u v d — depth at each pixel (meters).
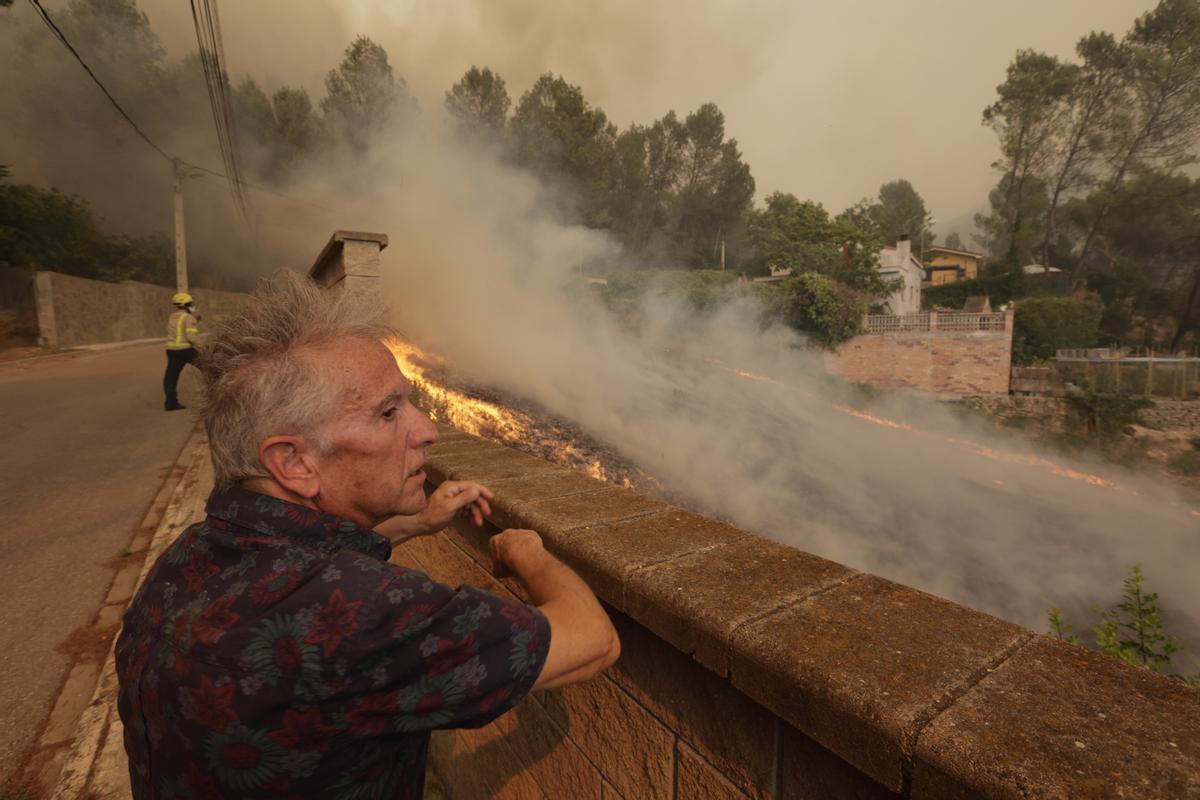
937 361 28.25
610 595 1.10
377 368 0.77
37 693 2.52
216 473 0.76
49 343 18.72
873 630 0.82
